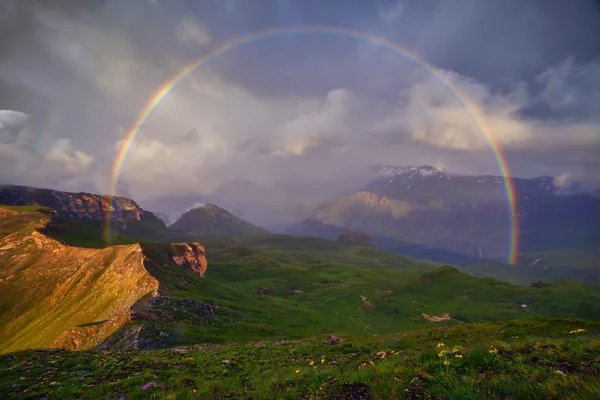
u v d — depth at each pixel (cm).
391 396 1057
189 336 7731
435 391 1005
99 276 15562
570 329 3294
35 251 19975
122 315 8588
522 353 1320
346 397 1146
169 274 16412
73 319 12344
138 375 2267
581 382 871
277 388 1479
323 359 2459
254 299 19512
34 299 15738
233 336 9044
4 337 13388
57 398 1817
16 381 2208
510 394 893
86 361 2794
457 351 1404
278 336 10088
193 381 2105
